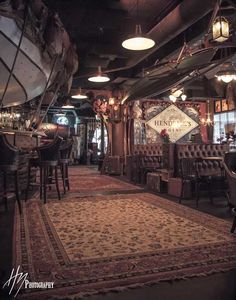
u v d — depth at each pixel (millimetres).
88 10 4965
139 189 6398
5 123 8500
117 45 6414
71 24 5539
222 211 4102
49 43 4656
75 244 2689
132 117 10438
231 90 11070
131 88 9102
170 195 5551
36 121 7203
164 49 6812
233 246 2621
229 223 3418
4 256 2393
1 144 3643
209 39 5273
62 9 4910
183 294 1773
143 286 1868
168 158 5812
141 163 7699
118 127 10086
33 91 5980
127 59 7102
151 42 4184
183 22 4375
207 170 5473
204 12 3992
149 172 7113
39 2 4246
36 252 2484
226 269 2113
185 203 4715
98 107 10133
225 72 7363
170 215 3826
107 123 10219
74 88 9805
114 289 1826
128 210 4137
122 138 10125
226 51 6137
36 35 4473
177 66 6316
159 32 5016
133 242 2736
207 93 11211
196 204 4508
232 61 6977
